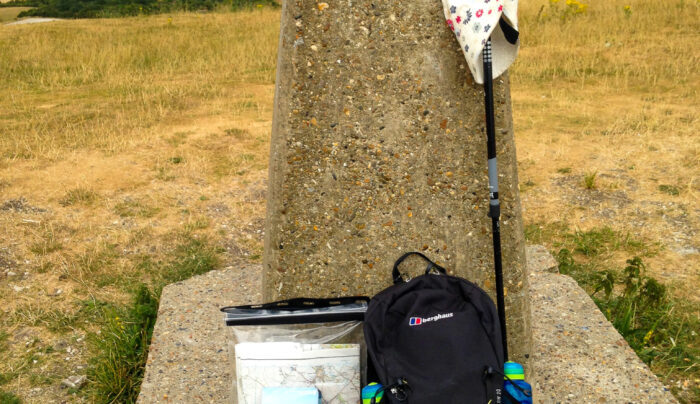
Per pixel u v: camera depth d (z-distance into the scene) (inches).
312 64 111.3
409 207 117.7
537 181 255.8
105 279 189.6
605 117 324.8
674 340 154.2
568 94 369.7
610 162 268.1
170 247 209.6
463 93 113.7
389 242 118.8
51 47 510.6
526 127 315.6
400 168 116.0
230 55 488.1
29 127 323.6
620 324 157.2
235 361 108.5
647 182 248.1
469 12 104.7
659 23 502.3
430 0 110.0
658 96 355.3
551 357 138.6
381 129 114.3
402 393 98.0
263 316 109.0
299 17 109.7
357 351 108.3
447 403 97.3
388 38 110.8
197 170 269.6
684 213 223.1
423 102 113.5
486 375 99.3
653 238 208.8
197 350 143.6
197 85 411.2
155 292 178.9
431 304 106.0
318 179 115.9
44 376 147.9
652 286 164.9
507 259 120.5
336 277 119.9
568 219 224.8
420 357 100.3
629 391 127.8
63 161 276.1
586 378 132.0
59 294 181.9
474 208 118.5
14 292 182.7
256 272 181.2
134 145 296.8
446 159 116.0
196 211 235.3
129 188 251.8
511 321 123.1
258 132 318.0
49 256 201.3
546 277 173.0
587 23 518.3
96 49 495.2
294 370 107.3
